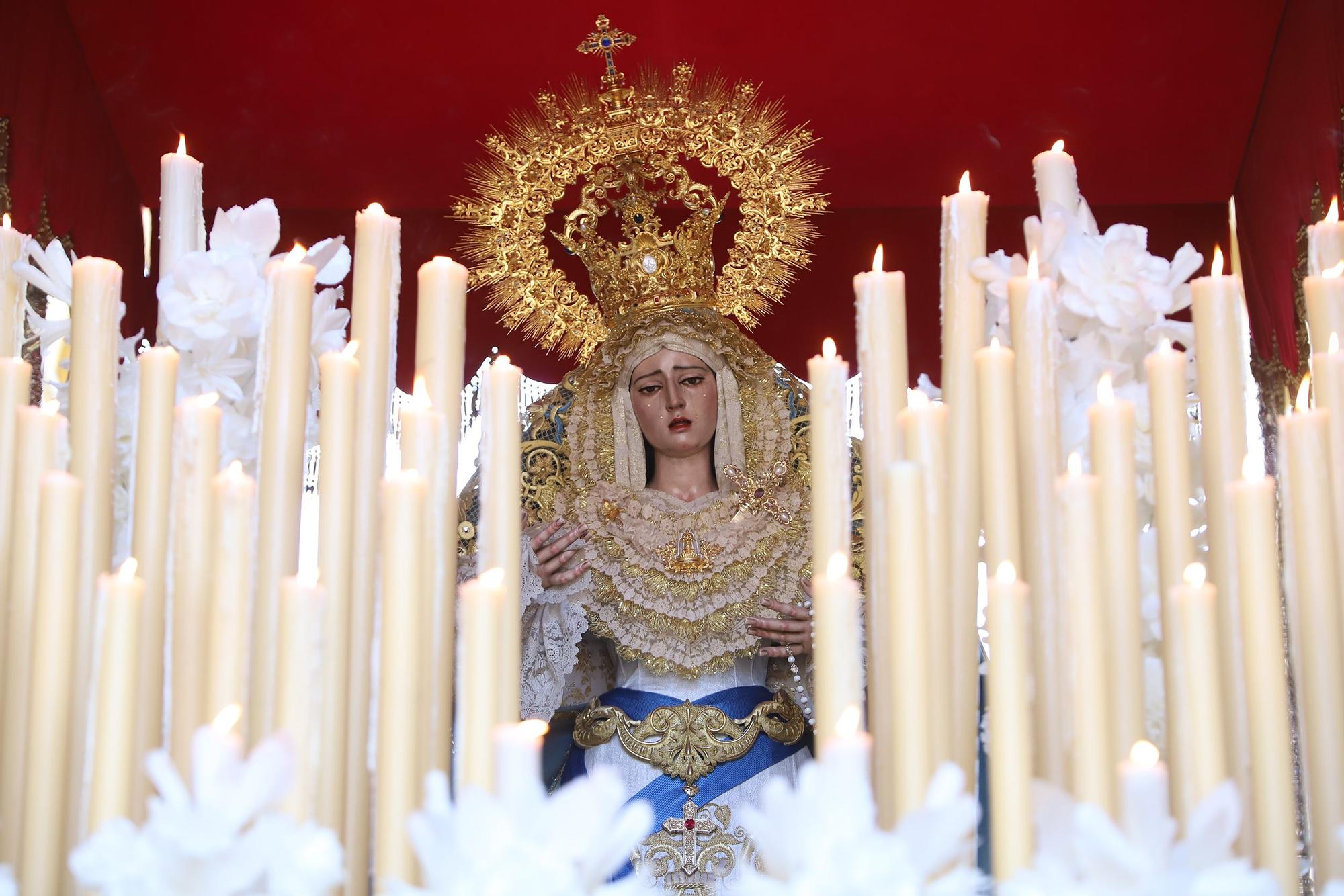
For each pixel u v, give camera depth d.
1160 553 1.17
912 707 1.00
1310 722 1.09
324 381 1.18
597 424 3.27
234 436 1.55
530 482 3.22
